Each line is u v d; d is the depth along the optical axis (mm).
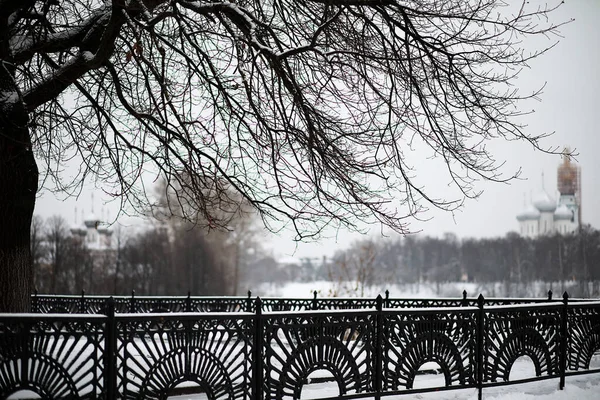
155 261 55125
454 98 10883
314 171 10594
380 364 8648
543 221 116938
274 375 10125
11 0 9609
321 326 8227
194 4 9930
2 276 9719
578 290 80125
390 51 10969
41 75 10359
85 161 11859
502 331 9844
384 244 114688
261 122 10656
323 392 9359
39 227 59219
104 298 16609
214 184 11375
